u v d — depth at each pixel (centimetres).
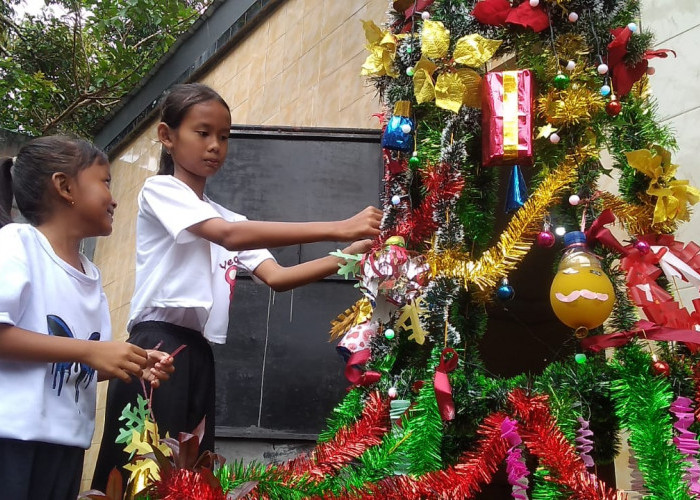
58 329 134
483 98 127
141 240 157
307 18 414
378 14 350
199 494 92
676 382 114
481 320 134
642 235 125
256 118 435
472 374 121
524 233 122
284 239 137
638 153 123
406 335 131
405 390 121
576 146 127
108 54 716
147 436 106
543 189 123
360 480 107
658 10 202
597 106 126
